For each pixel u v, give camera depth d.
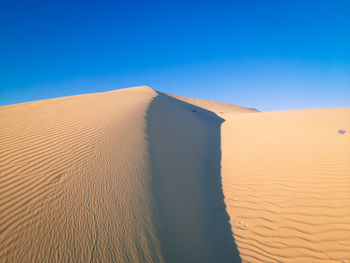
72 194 3.77
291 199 5.17
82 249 2.82
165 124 10.91
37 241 2.79
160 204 4.32
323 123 12.17
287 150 8.27
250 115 20.45
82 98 14.07
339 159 6.73
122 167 5.05
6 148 5.24
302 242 3.92
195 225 4.34
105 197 3.89
